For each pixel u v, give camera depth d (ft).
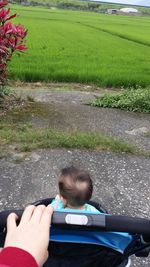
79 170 3.22
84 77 17.22
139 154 8.36
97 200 6.48
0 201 6.24
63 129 9.77
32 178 7.00
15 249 1.57
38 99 12.79
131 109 12.10
